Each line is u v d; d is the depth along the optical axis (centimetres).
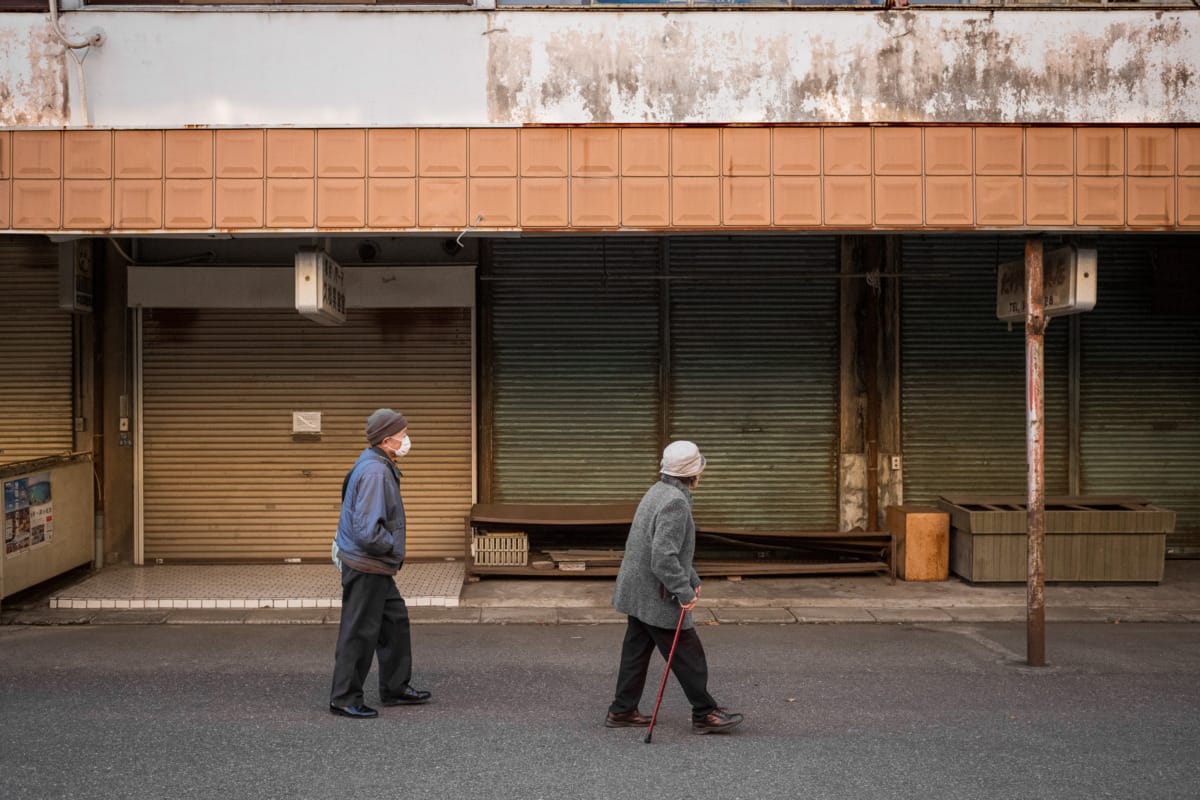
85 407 1021
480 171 811
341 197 808
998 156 813
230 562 1031
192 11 812
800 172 814
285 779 481
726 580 978
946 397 1062
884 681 656
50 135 801
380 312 1034
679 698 619
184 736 543
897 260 1056
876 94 831
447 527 1044
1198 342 1067
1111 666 692
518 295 1048
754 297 1057
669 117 827
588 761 506
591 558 968
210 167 805
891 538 970
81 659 707
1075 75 832
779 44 829
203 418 1027
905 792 468
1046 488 1066
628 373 1055
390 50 819
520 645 751
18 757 509
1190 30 830
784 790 470
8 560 827
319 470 1034
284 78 816
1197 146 816
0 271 1016
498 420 1052
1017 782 481
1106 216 812
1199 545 1069
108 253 1023
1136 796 465
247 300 1020
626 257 1052
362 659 575
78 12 812
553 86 825
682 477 531
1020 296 871
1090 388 1066
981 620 832
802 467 1062
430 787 472
